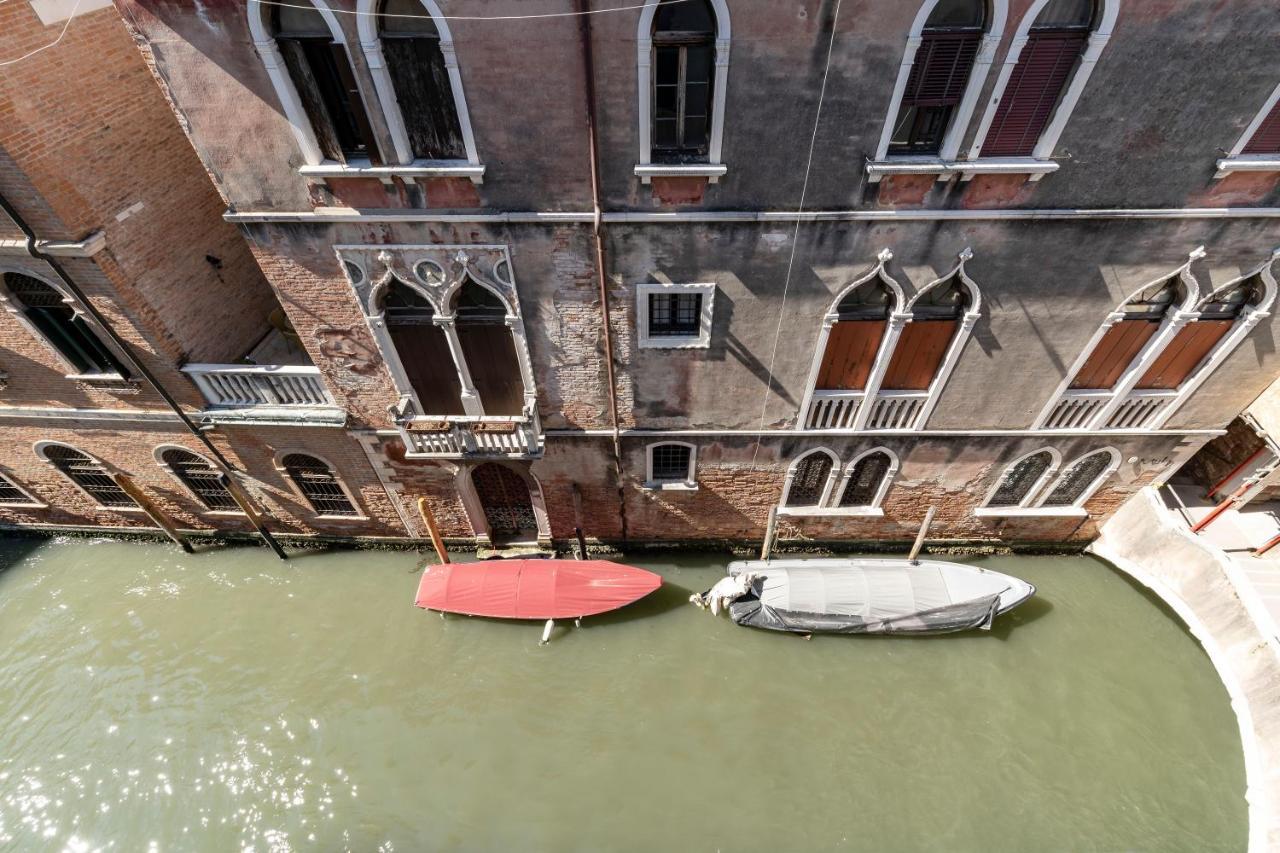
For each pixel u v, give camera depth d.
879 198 9.15
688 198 9.16
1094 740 13.15
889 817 12.27
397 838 12.19
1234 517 13.94
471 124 8.44
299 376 12.43
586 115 8.32
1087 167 8.78
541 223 9.47
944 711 13.65
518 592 14.33
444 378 12.16
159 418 13.20
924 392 12.06
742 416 12.44
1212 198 9.05
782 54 7.74
